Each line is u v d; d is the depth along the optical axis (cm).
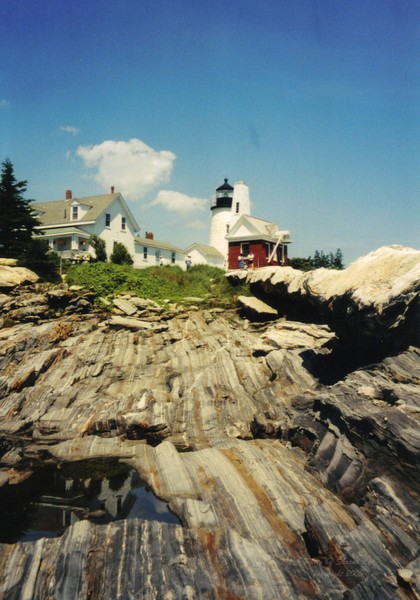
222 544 945
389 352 1577
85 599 795
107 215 4369
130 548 913
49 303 2761
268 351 2252
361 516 1017
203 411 1806
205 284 3425
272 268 2814
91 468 1462
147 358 2305
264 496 1169
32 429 1766
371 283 1541
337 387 1496
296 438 1541
